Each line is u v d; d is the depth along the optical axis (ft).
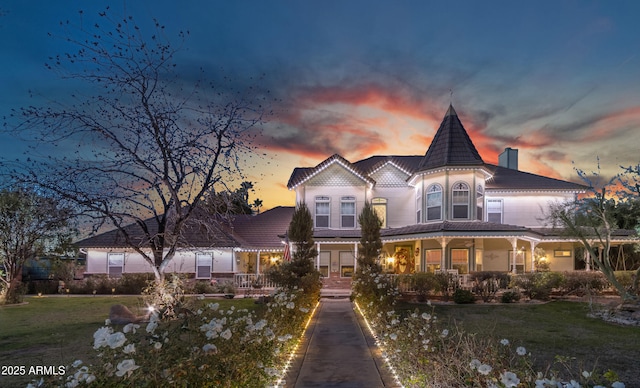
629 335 41.14
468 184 84.69
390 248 96.22
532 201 93.66
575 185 93.40
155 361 14.61
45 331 46.50
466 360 21.39
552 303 62.75
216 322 17.99
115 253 99.81
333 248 96.07
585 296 65.82
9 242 75.61
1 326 50.19
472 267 84.23
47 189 42.32
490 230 76.84
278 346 26.45
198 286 88.28
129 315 50.78
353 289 67.62
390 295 50.49
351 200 95.96
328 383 25.76
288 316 35.53
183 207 49.57
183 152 46.16
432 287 66.18
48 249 86.22
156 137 45.19
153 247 48.78
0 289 78.64
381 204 97.96
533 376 18.76
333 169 96.73
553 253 93.30
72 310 64.85
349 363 30.50
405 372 24.70
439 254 86.43
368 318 47.01
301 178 95.86
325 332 42.93
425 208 88.79
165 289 46.98
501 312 55.88
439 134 92.07
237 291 87.51
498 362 21.52
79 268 105.60
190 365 15.28
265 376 21.43
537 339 39.14
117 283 93.40
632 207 58.39
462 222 83.05
